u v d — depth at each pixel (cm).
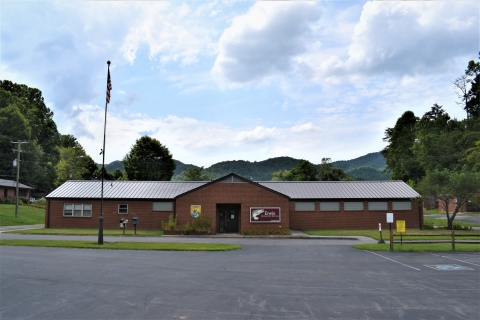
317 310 941
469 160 6156
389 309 955
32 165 7700
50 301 1014
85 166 8656
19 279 1298
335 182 4456
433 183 4019
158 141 8294
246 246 2506
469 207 7006
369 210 4091
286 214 3569
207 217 3541
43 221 4928
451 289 1182
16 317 875
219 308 952
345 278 1355
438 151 7444
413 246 2380
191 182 4431
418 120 9012
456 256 1983
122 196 4106
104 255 1939
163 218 4047
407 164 8294
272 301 1023
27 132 7606
